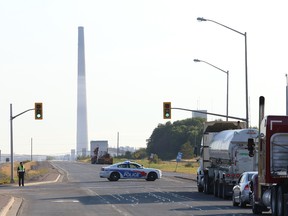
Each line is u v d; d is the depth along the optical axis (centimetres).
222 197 5475
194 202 5041
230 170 5288
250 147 4188
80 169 15425
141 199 5409
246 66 7406
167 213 4038
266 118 3700
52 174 11944
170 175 11031
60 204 4881
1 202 4856
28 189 7069
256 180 4019
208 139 6219
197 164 18525
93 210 4309
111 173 9112
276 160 3659
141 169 9138
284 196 3512
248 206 4597
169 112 7819
